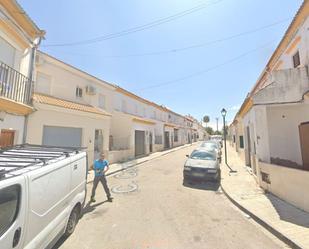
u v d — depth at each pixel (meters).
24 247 2.85
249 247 4.22
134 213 6.11
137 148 20.78
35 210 3.15
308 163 7.71
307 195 5.69
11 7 7.44
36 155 4.20
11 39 7.80
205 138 78.25
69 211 4.42
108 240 4.49
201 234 4.80
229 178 10.59
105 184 7.30
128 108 22.14
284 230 4.69
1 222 2.55
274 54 9.89
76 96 14.08
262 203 6.61
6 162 3.54
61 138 11.23
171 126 33.19
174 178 11.18
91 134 13.21
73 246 4.22
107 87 17.30
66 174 4.35
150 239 4.55
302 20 7.05
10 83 7.80
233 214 6.05
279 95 7.54
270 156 8.78
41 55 11.30
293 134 8.69
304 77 7.12
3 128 7.48
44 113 10.12
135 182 10.23
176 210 6.38
